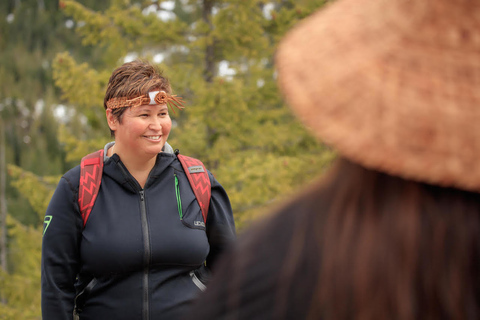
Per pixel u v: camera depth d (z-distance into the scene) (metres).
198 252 1.88
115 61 6.23
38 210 6.33
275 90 6.25
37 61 23.91
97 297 1.80
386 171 0.51
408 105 0.50
